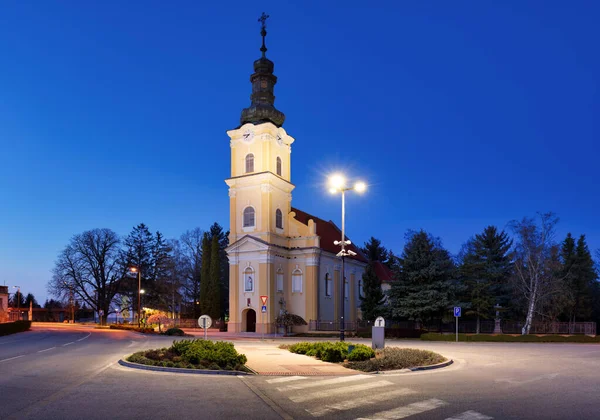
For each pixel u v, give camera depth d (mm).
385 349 25703
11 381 16266
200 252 90938
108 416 11188
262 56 61219
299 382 16469
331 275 63031
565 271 64188
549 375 18609
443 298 49656
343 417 11422
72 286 81188
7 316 85812
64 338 42938
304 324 56688
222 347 20844
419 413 11859
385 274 81375
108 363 21531
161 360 20406
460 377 17938
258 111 58812
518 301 55062
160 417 11141
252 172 58031
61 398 13258
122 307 88438
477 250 59969
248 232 57469
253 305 55719
